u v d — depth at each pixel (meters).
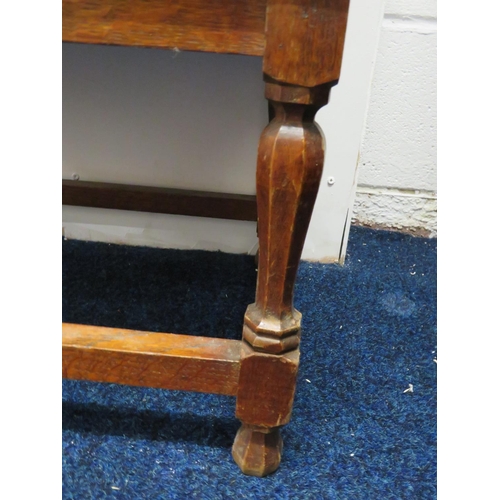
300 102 0.34
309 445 0.50
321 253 0.87
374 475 0.47
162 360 0.42
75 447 0.48
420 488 0.46
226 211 0.80
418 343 0.68
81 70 0.78
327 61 0.33
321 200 0.83
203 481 0.46
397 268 0.87
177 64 0.77
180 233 0.89
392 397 0.58
